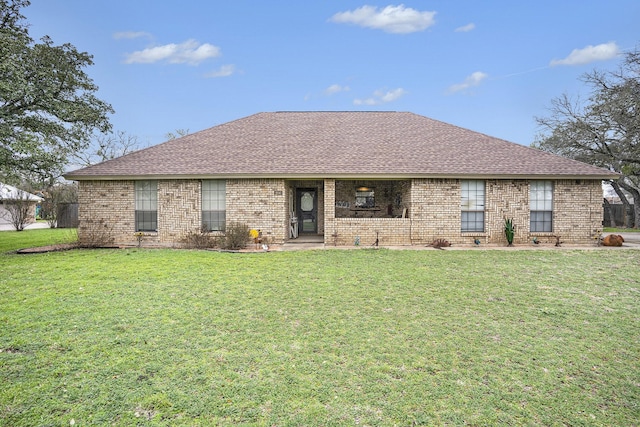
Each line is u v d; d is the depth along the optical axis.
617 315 6.02
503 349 4.73
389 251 12.15
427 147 15.26
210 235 13.75
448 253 11.81
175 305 6.32
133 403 3.46
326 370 4.13
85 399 3.51
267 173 13.46
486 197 13.80
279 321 5.63
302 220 17.34
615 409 3.51
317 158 14.33
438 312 6.11
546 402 3.59
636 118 22.38
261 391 3.69
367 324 5.55
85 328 5.24
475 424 3.25
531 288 7.59
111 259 10.66
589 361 4.45
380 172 13.38
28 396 3.52
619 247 13.32
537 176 13.52
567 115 27.72
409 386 3.83
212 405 3.45
